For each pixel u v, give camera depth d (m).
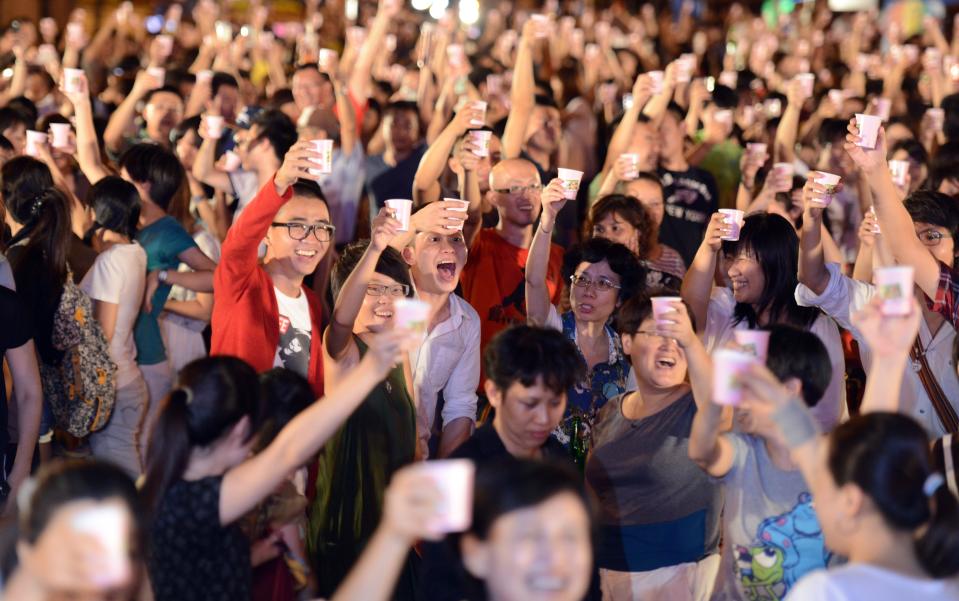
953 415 4.01
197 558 2.69
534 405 3.03
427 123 8.61
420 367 4.30
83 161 5.95
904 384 4.02
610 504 3.51
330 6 15.80
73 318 4.28
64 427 4.34
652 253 5.51
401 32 15.27
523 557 2.19
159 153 5.10
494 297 5.16
